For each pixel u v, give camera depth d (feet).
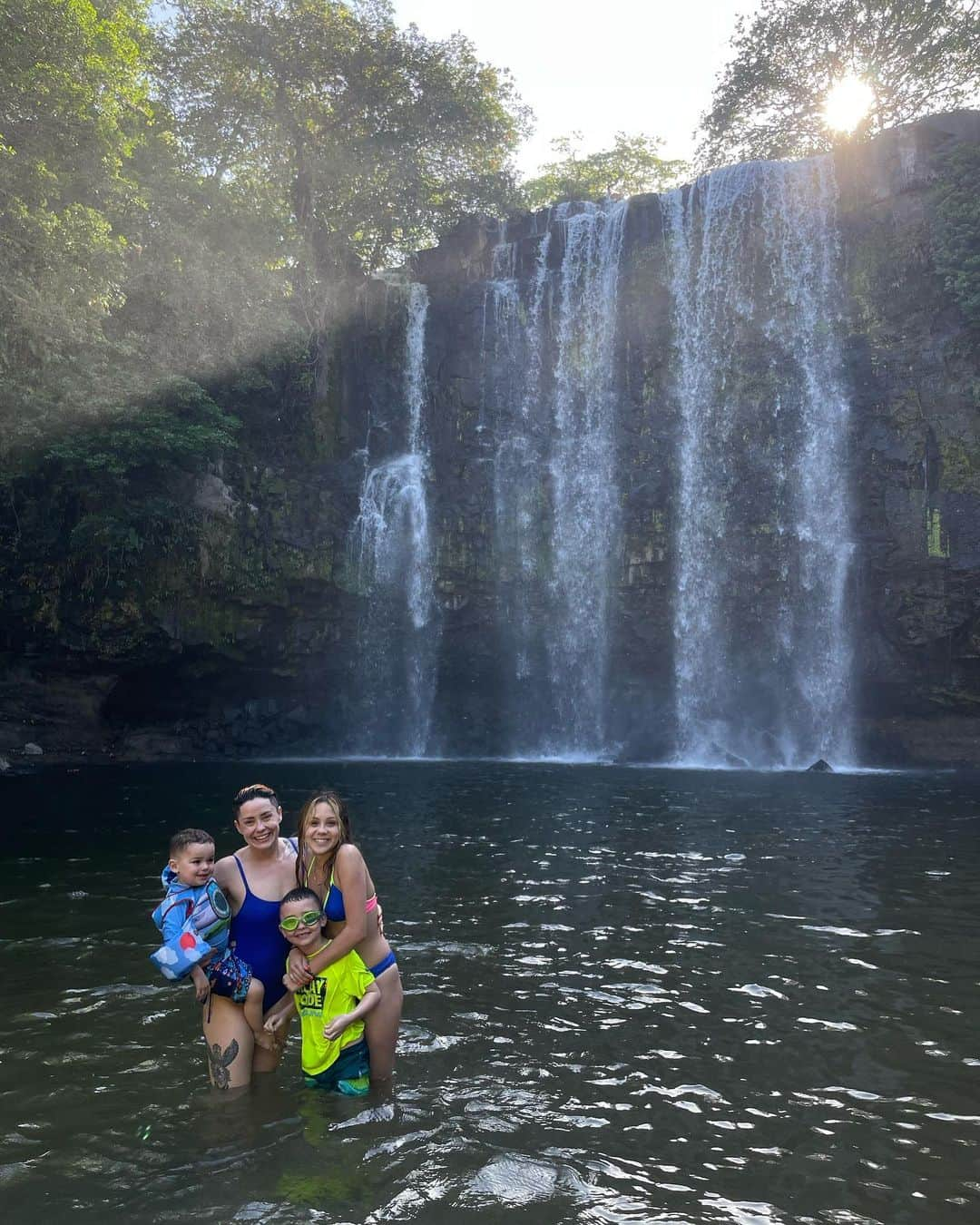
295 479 111.24
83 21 74.64
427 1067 18.56
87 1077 18.13
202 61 126.72
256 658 107.14
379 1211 13.43
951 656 98.32
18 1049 19.53
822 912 31.30
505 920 30.04
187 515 99.71
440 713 115.75
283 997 18.24
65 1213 13.41
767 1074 18.33
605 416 117.19
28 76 69.10
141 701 106.01
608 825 51.37
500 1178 14.33
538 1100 17.12
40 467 94.63
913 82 129.18
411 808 58.49
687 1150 15.33
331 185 137.49
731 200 114.52
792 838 46.70
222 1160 14.90
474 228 130.93
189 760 98.94
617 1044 19.80
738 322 112.68
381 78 134.82
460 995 22.88
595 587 114.52
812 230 110.42
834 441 104.83
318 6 129.59
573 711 114.21
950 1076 18.29
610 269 120.06
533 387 121.08
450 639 114.93
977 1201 13.88
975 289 95.71
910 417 99.76
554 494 117.80
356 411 121.08
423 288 124.36
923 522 97.09
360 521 111.86
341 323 122.93
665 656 111.75
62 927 29.22
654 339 116.47
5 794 65.62
